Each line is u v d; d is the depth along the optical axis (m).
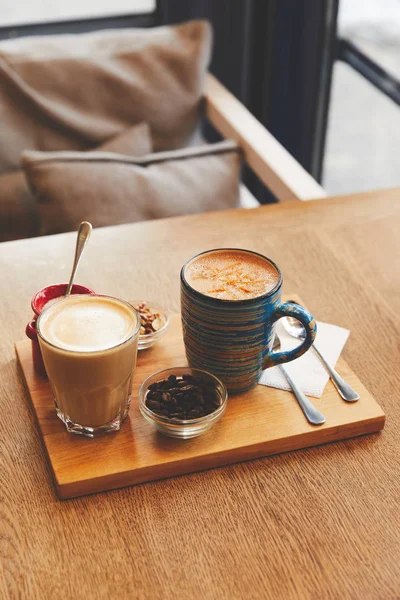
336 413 0.96
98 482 0.89
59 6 2.27
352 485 0.91
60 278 1.15
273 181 1.53
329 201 1.33
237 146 1.69
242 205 1.86
